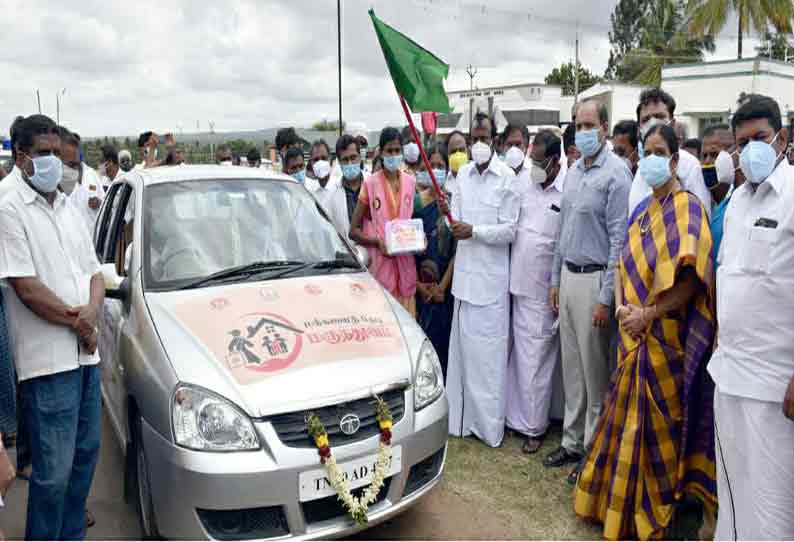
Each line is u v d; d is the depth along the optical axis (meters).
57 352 2.83
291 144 6.99
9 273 2.69
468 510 3.52
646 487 3.14
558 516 3.46
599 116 3.63
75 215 3.08
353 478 2.74
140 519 3.21
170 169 4.21
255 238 3.72
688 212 3.03
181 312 3.09
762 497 2.61
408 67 4.17
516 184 4.33
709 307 3.01
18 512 3.60
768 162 2.49
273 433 2.63
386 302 3.54
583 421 3.97
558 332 4.31
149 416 2.80
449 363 4.59
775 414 2.56
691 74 23.22
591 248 3.71
